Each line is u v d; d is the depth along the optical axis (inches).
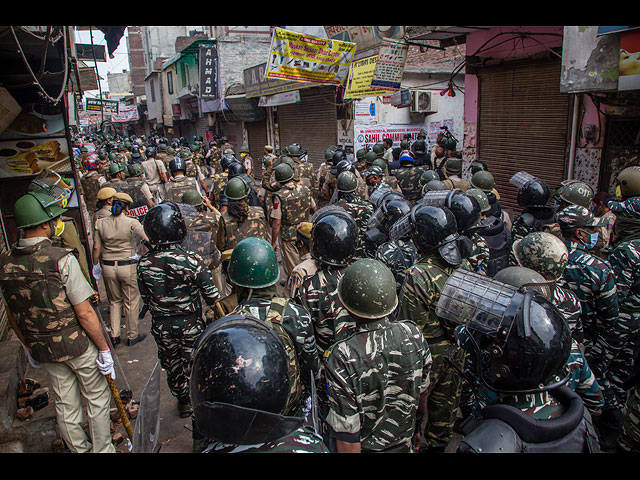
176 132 1326.3
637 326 130.6
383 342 85.4
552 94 309.1
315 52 375.6
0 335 189.9
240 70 871.7
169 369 156.0
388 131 538.6
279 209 243.4
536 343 64.2
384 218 172.6
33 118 247.9
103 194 214.1
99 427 134.2
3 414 144.6
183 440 153.2
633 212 138.6
